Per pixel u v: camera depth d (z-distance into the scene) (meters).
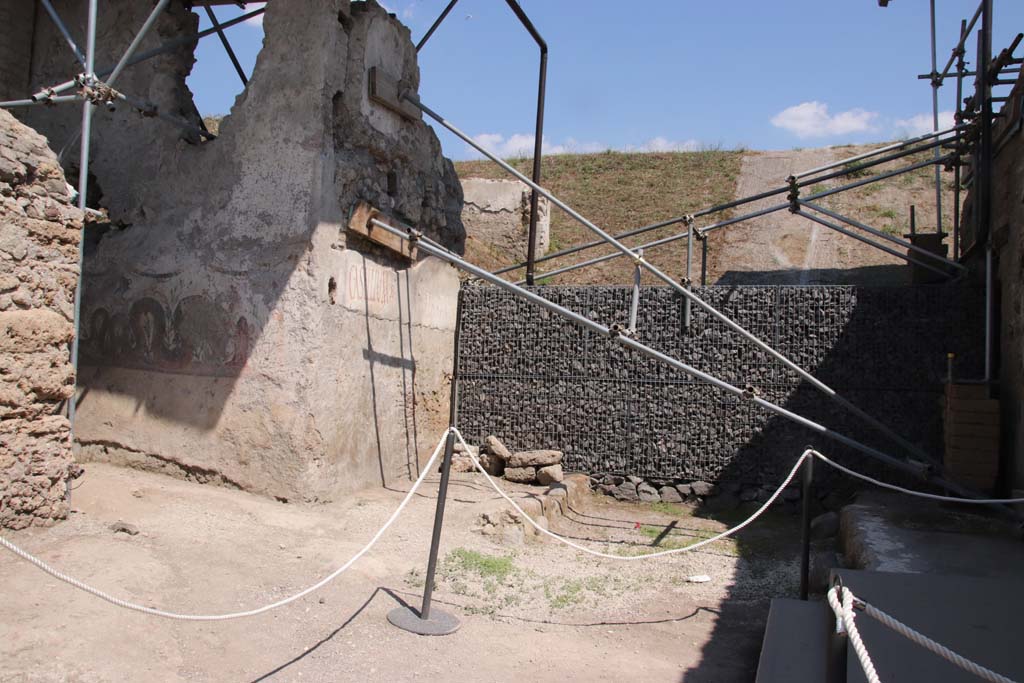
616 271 17.62
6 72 10.02
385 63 9.59
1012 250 9.04
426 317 11.02
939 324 10.30
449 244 11.87
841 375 10.57
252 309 8.53
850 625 3.22
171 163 9.18
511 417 11.70
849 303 10.65
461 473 11.19
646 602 7.07
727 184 23.19
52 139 9.94
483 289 12.02
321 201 8.49
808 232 19.03
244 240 8.67
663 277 8.50
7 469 6.08
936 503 9.05
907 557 6.75
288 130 8.61
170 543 6.58
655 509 10.74
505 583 7.12
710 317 11.10
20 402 6.18
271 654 5.20
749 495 10.79
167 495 7.80
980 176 10.10
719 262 17.70
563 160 26.47
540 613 6.54
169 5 9.47
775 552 8.77
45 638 4.71
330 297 8.66
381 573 6.91
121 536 6.50
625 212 21.72
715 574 7.96
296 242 8.45
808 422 8.60
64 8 10.12
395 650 5.47
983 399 8.98
